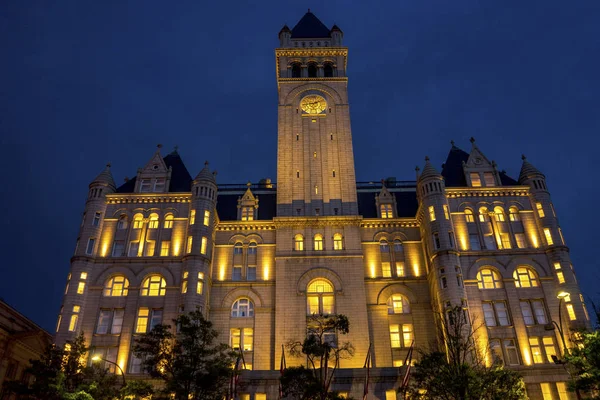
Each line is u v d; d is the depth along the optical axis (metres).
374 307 60.94
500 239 61.81
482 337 54.69
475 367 44.69
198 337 44.06
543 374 53.00
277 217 65.25
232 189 74.12
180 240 62.06
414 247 65.25
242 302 61.88
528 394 52.09
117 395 44.19
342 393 51.81
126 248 61.41
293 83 76.94
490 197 64.38
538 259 59.97
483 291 58.38
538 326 56.25
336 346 56.97
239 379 50.19
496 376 41.53
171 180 67.88
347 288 60.94
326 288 61.72
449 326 53.03
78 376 44.78
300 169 70.25
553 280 58.62
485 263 59.72
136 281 59.16
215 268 63.69
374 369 53.25
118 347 55.41
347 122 73.75
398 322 60.28
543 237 61.34
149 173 67.19
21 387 42.56
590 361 39.19
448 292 56.22
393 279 62.56
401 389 45.31
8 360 55.16
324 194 68.56
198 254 59.25
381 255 64.94
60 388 41.81
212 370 41.47
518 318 56.41
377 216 68.44
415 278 62.50
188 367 41.84
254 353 57.97
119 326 56.97
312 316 54.00
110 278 59.66
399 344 58.97
